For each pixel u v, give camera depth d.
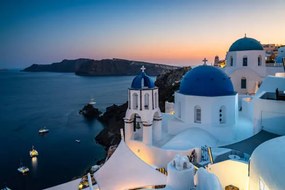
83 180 17.73
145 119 22.84
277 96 18.08
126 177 16.45
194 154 19.75
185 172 11.94
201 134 22.48
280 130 17.42
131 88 23.64
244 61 36.62
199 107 23.33
